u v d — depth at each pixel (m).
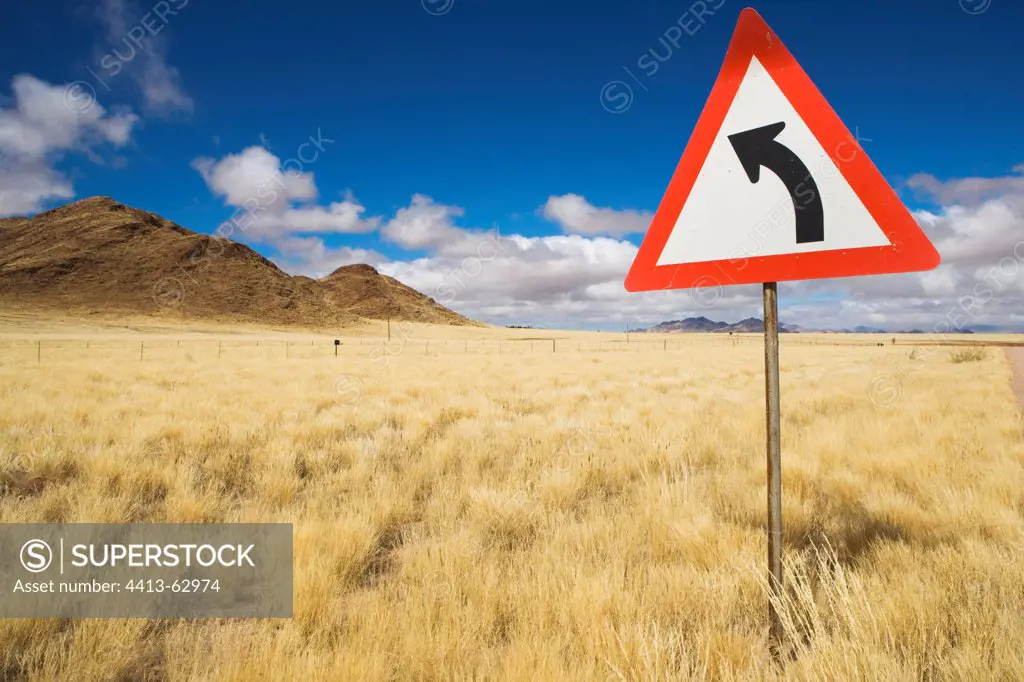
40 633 2.41
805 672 1.87
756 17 2.12
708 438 7.04
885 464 5.38
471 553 3.24
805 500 4.30
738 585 2.74
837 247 1.94
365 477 5.18
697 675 2.03
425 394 13.30
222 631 2.53
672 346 70.56
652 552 3.35
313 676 2.02
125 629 2.38
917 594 2.45
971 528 3.52
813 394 12.61
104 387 12.76
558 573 2.92
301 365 24.30
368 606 2.56
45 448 5.60
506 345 72.12
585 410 10.18
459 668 2.11
